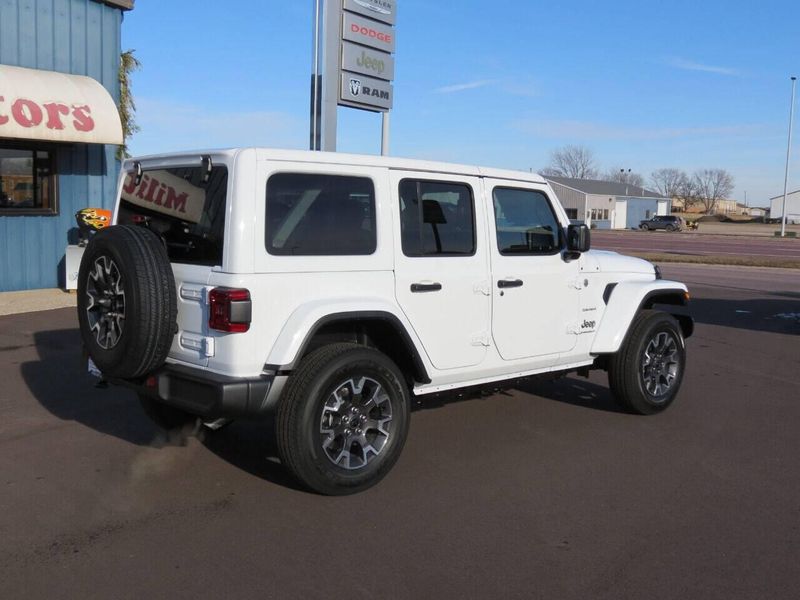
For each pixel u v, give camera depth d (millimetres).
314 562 3926
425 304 5129
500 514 4566
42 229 12758
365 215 4883
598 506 4711
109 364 4672
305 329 4465
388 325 5000
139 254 4480
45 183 12805
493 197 5594
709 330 12008
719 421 6676
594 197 83688
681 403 7316
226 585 3682
